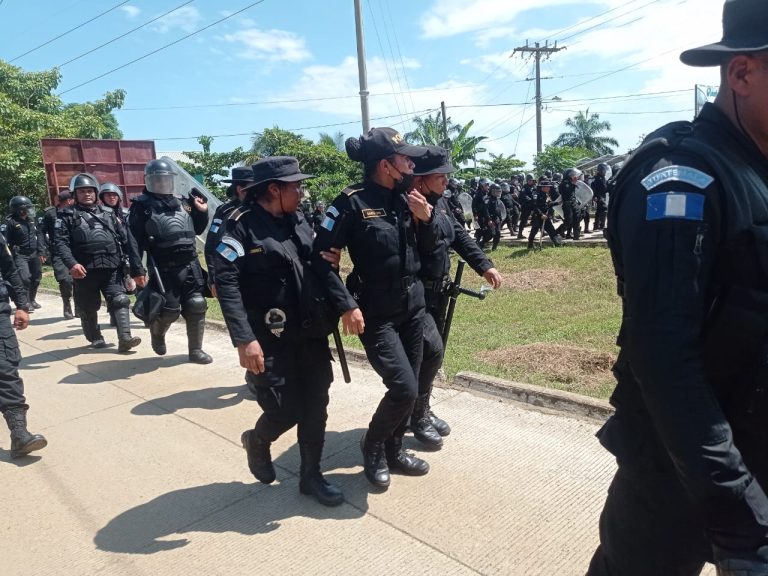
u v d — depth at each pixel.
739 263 1.15
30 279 9.03
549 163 32.97
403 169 2.90
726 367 1.21
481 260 3.48
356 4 14.05
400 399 2.91
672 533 1.39
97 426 4.22
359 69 14.34
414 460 3.24
